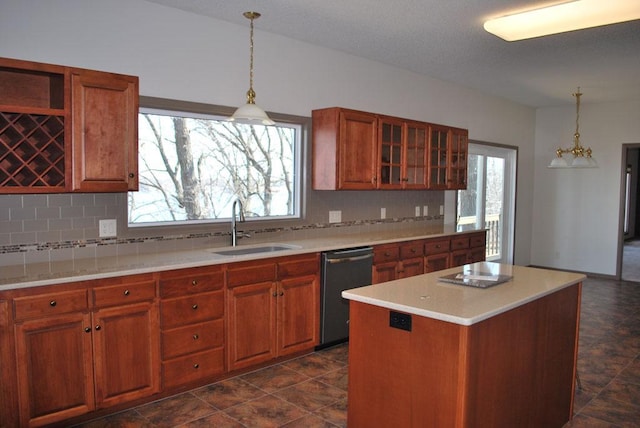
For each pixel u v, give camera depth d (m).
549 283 2.73
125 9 3.33
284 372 3.58
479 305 2.20
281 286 3.65
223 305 3.32
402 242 4.66
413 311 2.15
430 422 2.14
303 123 4.46
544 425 2.70
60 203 3.12
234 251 3.85
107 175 2.96
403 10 3.54
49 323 2.58
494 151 7.22
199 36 3.71
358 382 2.43
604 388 3.45
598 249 7.48
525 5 3.39
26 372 2.53
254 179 4.27
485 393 2.16
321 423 2.85
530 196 8.02
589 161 5.68
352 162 4.41
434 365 2.11
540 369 2.61
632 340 4.49
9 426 2.50
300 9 3.55
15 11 2.91
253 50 4.04
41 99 2.95
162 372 3.05
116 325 2.83
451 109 6.18
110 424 2.79
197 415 2.93
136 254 3.45
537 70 5.35
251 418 2.90
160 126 3.68
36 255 3.05
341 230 4.91
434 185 5.36
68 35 3.11
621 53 4.61
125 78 3.01
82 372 2.71
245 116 3.19
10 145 2.75
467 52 4.68
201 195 3.93
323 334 3.96
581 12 3.31
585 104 7.49
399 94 5.43
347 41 4.37
